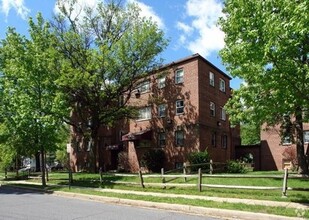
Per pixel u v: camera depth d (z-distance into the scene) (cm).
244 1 1055
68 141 3791
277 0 959
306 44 1041
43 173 2130
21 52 2145
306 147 3119
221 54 1274
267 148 3512
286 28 905
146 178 1981
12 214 1081
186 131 2922
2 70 2370
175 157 2961
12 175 3431
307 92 1067
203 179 1738
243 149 3744
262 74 1102
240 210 1034
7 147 2452
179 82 3039
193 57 2942
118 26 2762
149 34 2636
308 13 834
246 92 1442
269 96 1233
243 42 1074
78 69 2523
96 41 2692
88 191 1669
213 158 3033
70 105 2769
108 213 1097
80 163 3991
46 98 2141
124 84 2736
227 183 1619
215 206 1106
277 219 936
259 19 1013
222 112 3322
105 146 3738
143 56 2680
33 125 2083
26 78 2100
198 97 2883
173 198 1302
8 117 2203
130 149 3309
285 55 1032
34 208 1216
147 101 3247
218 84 3291
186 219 986
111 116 2916
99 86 2692
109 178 2166
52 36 2594
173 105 3053
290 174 2092
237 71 1277
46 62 2230
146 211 1141
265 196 1273
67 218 1005
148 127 3225
